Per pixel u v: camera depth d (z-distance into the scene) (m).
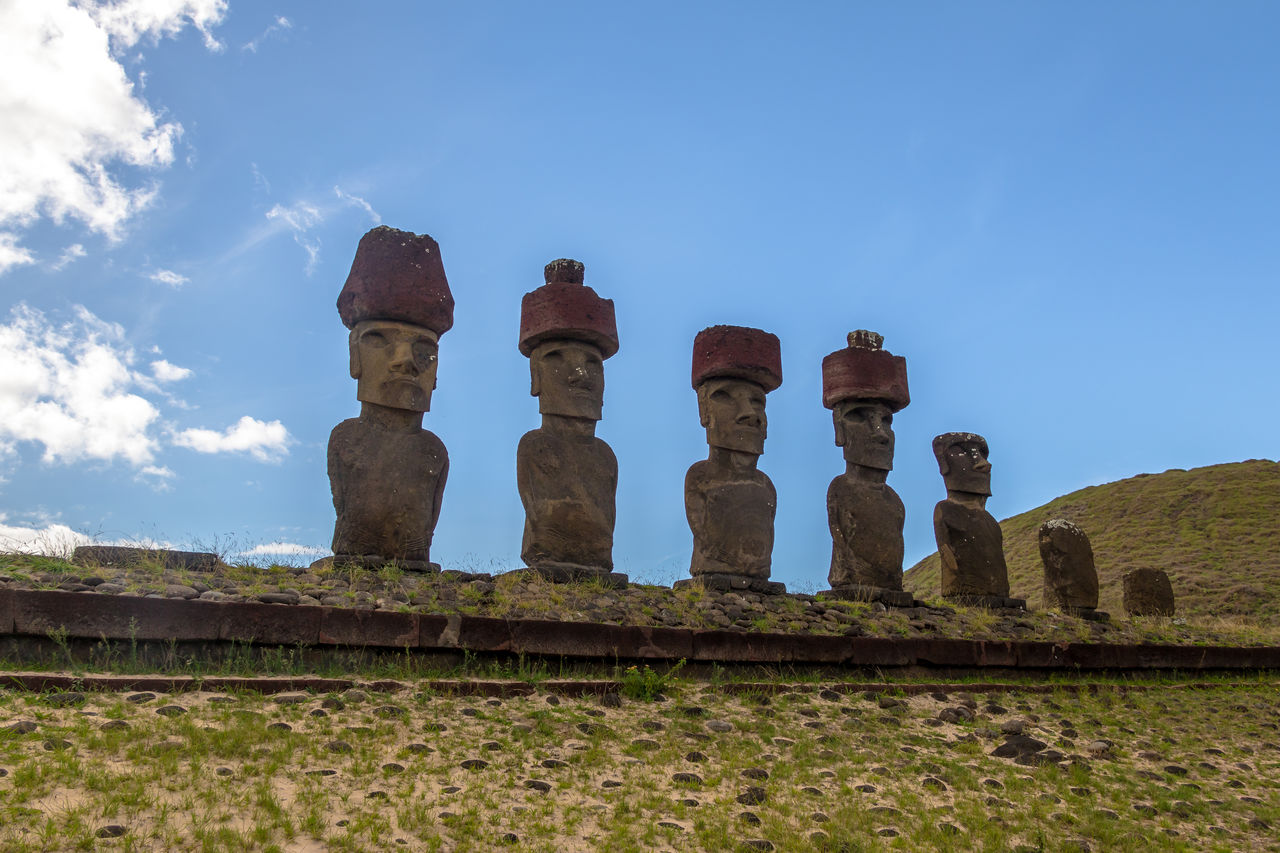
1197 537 36.22
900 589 16.50
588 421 14.10
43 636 8.32
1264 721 12.76
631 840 6.66
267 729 7.44
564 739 8.39
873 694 11.35
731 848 6.76
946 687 12.07
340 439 12.25
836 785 8.23
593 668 10.61
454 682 9.17
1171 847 7.75
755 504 15.04
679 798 7.50
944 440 19.00
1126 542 37.25
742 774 8.12
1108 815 8.23
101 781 6.25
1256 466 42.47
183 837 5.80
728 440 15.30
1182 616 22.52
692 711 9.63
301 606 9.31
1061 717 11.58
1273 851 7.93
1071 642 14.91
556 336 14.09
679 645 11.18
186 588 9.51
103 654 8.49
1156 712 12.59
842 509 16.58
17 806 5.83
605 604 11.98
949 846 7.18
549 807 6.98
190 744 6.96
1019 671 14.08
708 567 14.72
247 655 9.02
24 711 7.20
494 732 8.29
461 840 6.33
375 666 9.48
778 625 12.93
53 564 9.95
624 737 8.69
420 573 11.96
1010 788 8.62
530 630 10.30
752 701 10.32
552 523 13.38
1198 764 10.21
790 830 7.18
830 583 16.69
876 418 16.97
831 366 17.38
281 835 6.00
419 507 12.30
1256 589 29.34
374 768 7.15
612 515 13.89
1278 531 35.16
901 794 8.20
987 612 16.62
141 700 7.71
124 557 10.66
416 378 12.60
